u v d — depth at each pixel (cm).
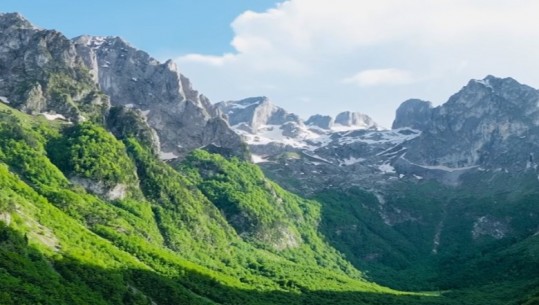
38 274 17838
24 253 18900
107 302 18612
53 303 16412
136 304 19600
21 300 15675
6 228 19450
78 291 18200
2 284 16000
